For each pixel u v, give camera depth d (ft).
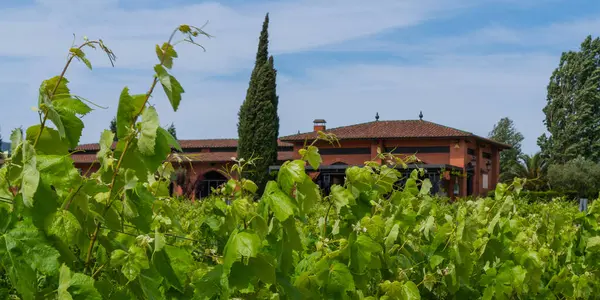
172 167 7.51
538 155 166.20
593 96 177.58
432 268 9.12
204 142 153.28
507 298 9.61
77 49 4.58
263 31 128.77
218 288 5.45
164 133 4.81
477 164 132.05
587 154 177.68
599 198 12.01
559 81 185.68
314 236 10.14
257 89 125.29
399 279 8.32
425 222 9.93
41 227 4.32
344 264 7.48
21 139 4.54
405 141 125.90
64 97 4.65
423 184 10.46
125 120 4.83
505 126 270.87
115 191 5.09
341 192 7.91
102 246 5.41
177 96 4.72
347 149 128.26
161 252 5.54
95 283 4.83
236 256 5.20
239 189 6.95
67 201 4.59
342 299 7.08
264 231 5.74
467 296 9.56
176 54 4.86
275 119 125.80
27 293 4.10
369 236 7.89
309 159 6.96
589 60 179.32
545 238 11.58
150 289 5.27
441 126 130.62
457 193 110.93
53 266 4.20
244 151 124.06
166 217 7.41
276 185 6.11
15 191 4.58
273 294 5.88
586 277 11.15
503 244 9.86
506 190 10.50
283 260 6.11
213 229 7.05
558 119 181.98
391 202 9.61
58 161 4.46
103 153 4.93
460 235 9.00
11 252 4.13
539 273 9.77
